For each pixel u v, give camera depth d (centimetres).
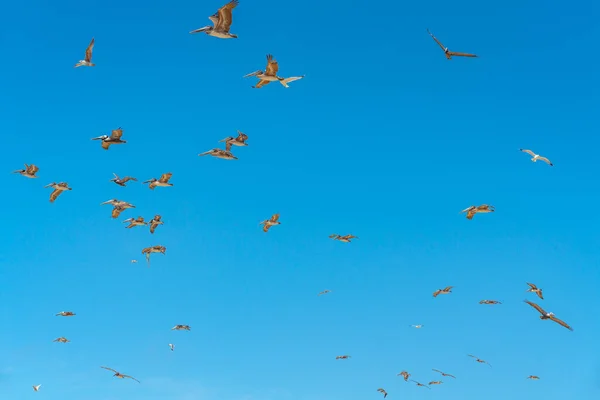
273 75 5250
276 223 6831
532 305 4138
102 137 5788
